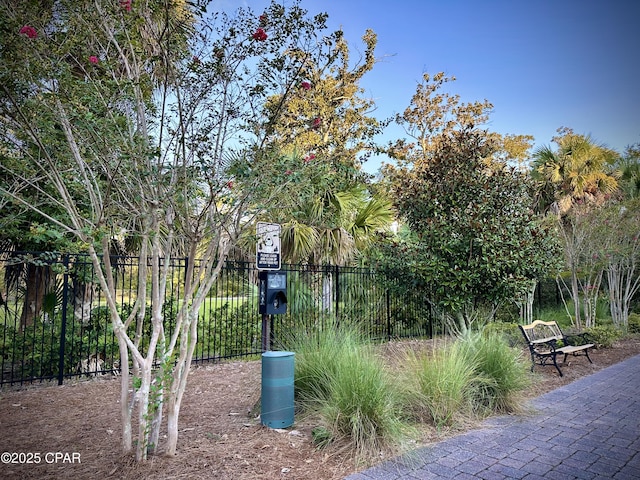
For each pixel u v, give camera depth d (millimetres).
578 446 3854
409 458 3533
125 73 3824
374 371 4168
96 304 7617
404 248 7922
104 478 3051
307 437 3902
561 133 14766
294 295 8203
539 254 7273
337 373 4312
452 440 3982
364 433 3672
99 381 6109
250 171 3377
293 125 4301
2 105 3041
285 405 4129
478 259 7051
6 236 6426
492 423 4473
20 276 7547
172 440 3391
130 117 3504
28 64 3012
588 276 11883
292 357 4230
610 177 13492
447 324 8086
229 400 5141
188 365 3529
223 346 8359
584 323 11555
